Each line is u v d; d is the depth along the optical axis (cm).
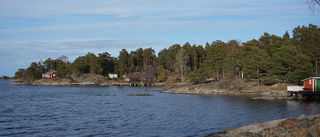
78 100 5766
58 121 3116
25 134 2472
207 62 10425
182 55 13300
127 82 14362
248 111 3881
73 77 16275
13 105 4691
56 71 18625
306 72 6206
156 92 8731
